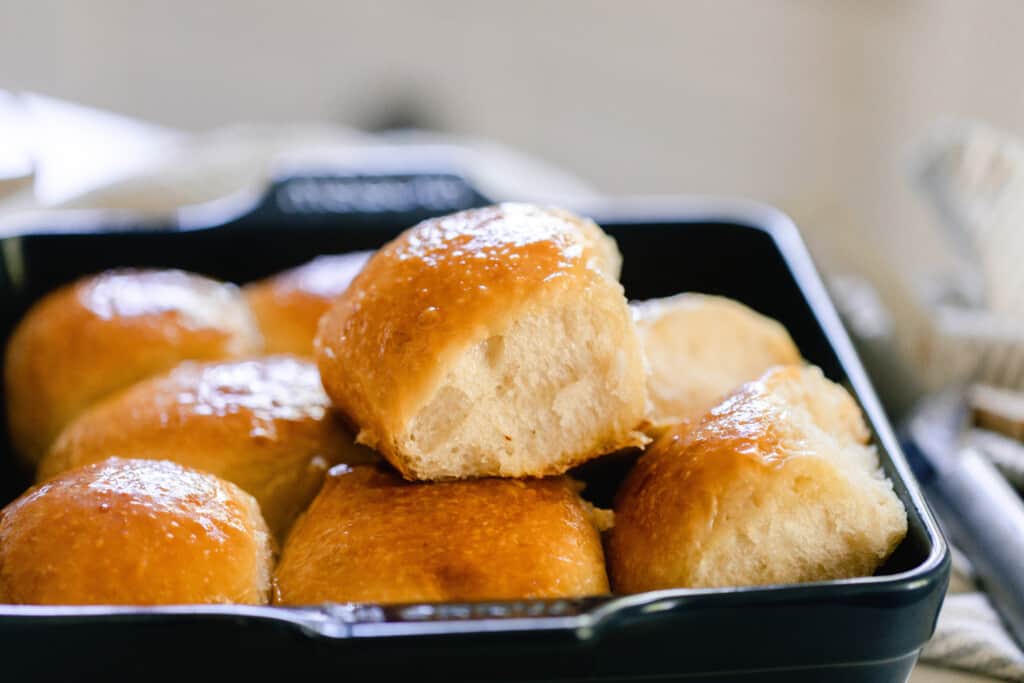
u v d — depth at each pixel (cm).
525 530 44
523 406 45
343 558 44
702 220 56
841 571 44
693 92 120
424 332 44
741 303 57
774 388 46
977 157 64
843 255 66
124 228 57
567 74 126
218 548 44
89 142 81
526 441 45
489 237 46
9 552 43
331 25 133
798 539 44
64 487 44
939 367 60
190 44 135
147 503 44
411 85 135
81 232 57
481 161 72
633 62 122
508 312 44
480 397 45
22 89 133
